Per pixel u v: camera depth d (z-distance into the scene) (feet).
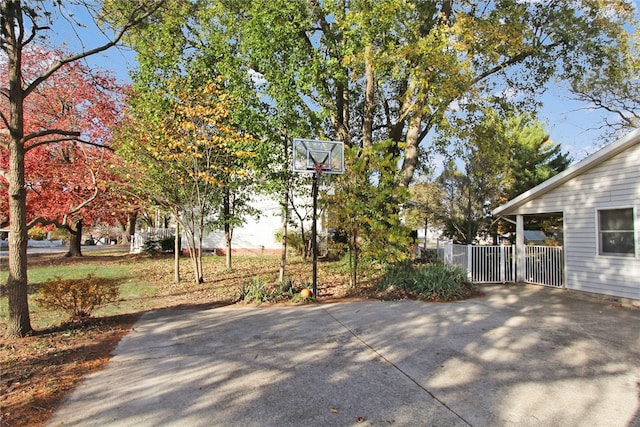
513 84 47.70
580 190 32.96
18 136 19.90
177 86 36.58
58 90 49.03
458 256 41.04
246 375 14.99
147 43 30.40
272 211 73.72
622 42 41.91
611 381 14.29
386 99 54.44
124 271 50.57
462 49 35.81
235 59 36.06
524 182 67.05
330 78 39.91
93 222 81.00
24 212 20.47
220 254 75.25
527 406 12.37
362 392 13.43
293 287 32.01
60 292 22.12
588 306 27.58
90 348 18.34
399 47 36.91
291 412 12.02
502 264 39.22
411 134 45.11
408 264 37.47
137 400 12.84
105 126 48.73
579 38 40.88
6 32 19.22
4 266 54.08
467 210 66.03
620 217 29.91
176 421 11.46
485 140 46.01
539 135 69.87
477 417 11.68
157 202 43.19
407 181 44.60
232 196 50.72
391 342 19.08
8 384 14.11
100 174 49.03
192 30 38.11
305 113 38.01
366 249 34.32
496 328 21.49
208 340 19.67
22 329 20.06
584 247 32.45
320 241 66.44
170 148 36.04
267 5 34.14
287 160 37.42
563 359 16.60
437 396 13.10
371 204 33.96
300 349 18.13
